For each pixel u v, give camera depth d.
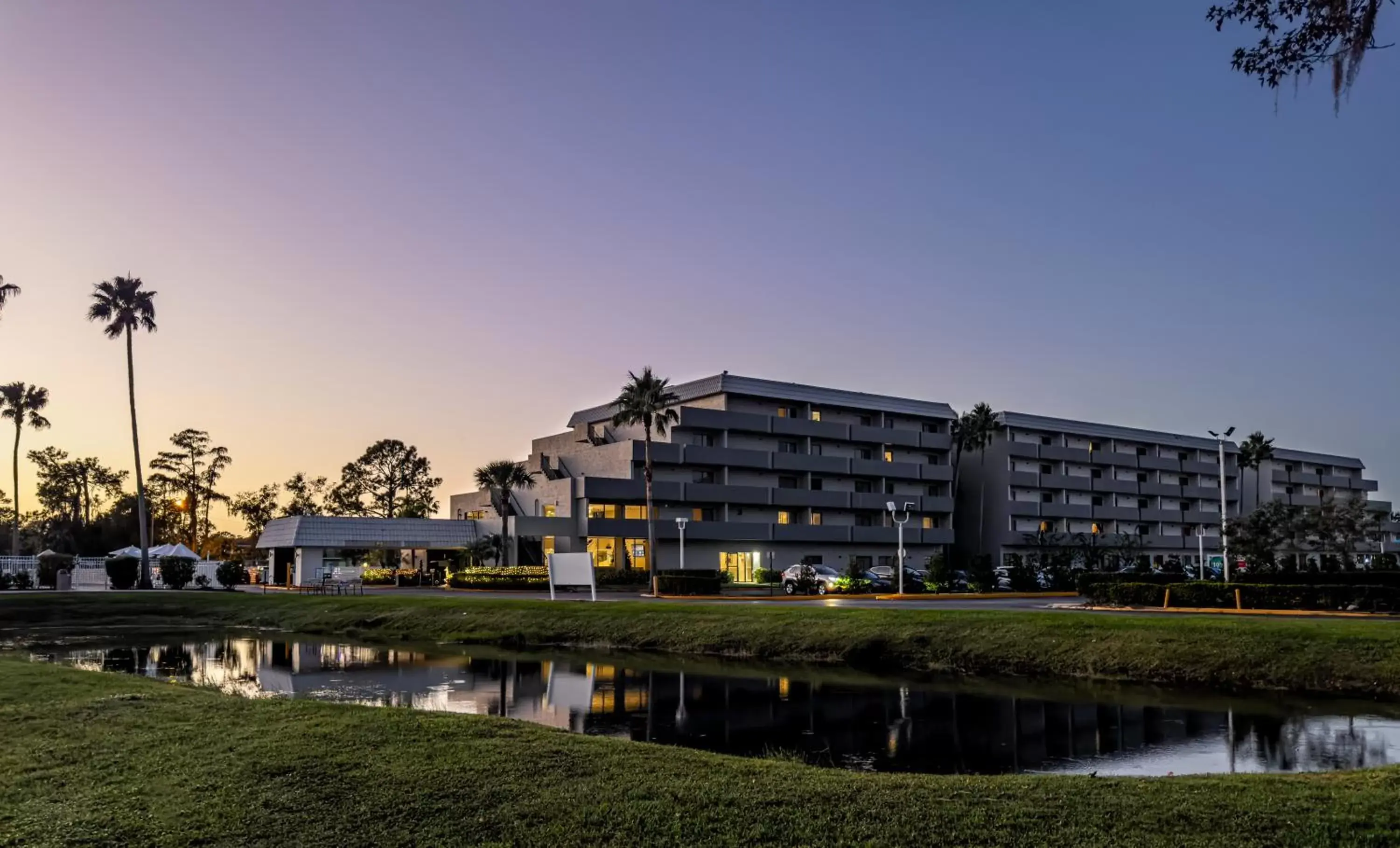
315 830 8.80
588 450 78.75
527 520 72.12
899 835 8.45
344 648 33.69
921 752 14.77
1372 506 120.75
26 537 126.12
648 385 68.56
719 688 22.36
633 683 23.28
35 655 31.59
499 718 14.27
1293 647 22.80
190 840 8.59
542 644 34.50
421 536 78.56
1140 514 99.81
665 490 74.00
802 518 82.19
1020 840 8.27
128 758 11.66
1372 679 20.83
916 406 89.94
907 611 32.28
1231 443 110.50
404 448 126.81
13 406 91.81
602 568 66.81
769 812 9.12
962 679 23.92
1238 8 9.62
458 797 9.72
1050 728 16.88
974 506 93.94
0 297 49.81
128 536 115.81
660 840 8.39
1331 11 9.20
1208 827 8.57
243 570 69.25
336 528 75.62
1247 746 15.10
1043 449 93.94
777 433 80.50
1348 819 8.76
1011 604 45.28
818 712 18.72
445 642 35.78
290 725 13.48
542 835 8.55
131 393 64.00
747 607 36.31
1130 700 20.14
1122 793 9.81
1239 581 49.09
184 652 32.34
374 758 11.33
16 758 11.76
